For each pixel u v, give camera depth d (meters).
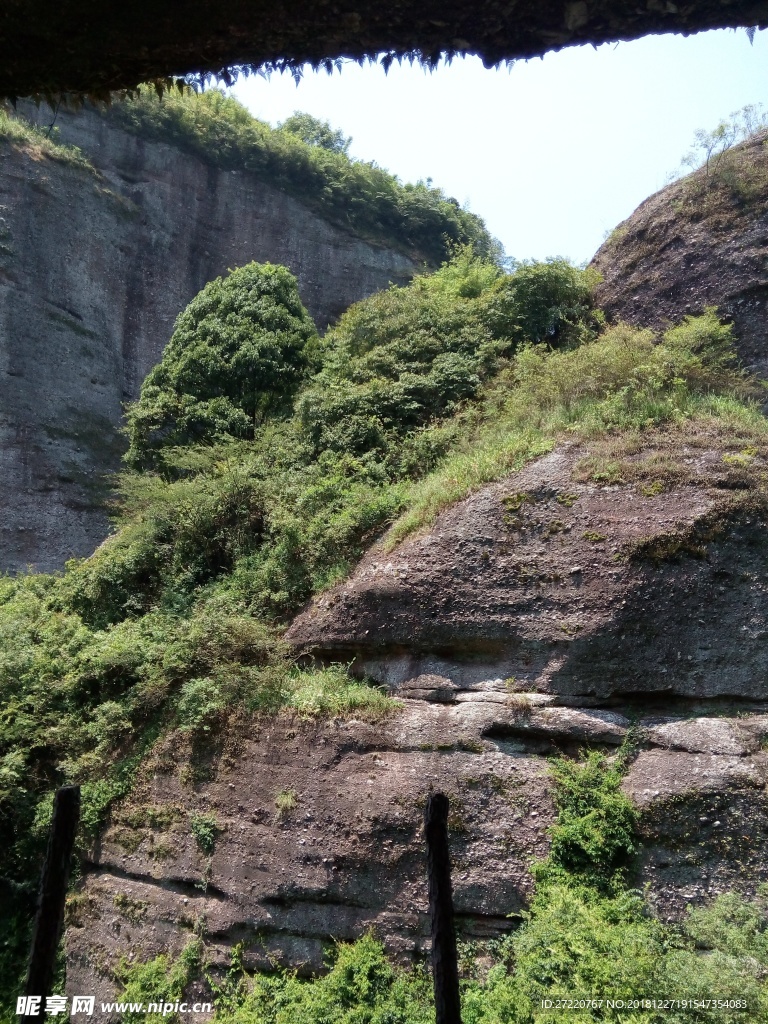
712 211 17.20
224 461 16.89
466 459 13.62
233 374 20.03
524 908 9.21
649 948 8.25
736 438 12.05
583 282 18.62
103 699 13.81
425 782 10.09
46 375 30.62
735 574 10.59
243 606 13.72
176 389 20.53
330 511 14.12
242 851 10.54
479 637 11.09
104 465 31.12
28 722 13.42
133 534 16.86
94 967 11.02
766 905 8.44
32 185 32.53
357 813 10.09
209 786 11.27
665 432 12.47
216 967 10.09
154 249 36.41
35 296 31.28
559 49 4.50
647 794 9.45
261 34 4.41
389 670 11.59
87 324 32.88
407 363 17.69
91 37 4.39
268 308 21.05
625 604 10.53
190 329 21.52
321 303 39.38
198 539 15.68
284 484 15.32
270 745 11.13
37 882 12.33
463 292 21.27
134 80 4.77
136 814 11.75
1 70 4.64
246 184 39.66
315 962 9.66
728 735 9.67
